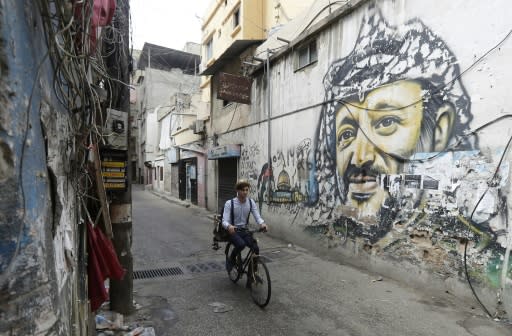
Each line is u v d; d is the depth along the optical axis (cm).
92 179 291
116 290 366
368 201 525
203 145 1376
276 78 802
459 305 381
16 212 119
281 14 1044
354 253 555
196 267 553
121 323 338
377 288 446
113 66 353
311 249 670
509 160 340
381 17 500
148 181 2900
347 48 571
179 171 1798
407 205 457
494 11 354
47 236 145
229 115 1105
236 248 436
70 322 190
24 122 125
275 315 367
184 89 2852
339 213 591
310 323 348
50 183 157
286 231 759
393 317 359
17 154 120
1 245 113
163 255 631
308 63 681
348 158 569
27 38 133
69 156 209
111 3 272
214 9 1525
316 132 656
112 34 344
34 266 129
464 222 383
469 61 379
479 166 368
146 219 1100
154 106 2848
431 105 423
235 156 1027
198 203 1455
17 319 119
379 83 504
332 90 609
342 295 423
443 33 409
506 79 343
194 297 420
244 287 457
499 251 348
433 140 420
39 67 139
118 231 366
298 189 716
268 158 835
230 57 1073
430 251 425
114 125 352
